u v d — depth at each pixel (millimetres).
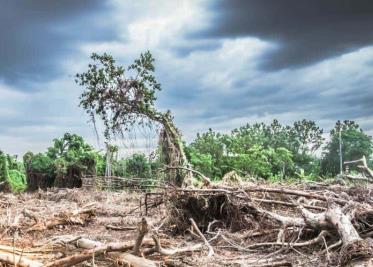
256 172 19266
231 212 8859
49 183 22031
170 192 9539
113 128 15312
